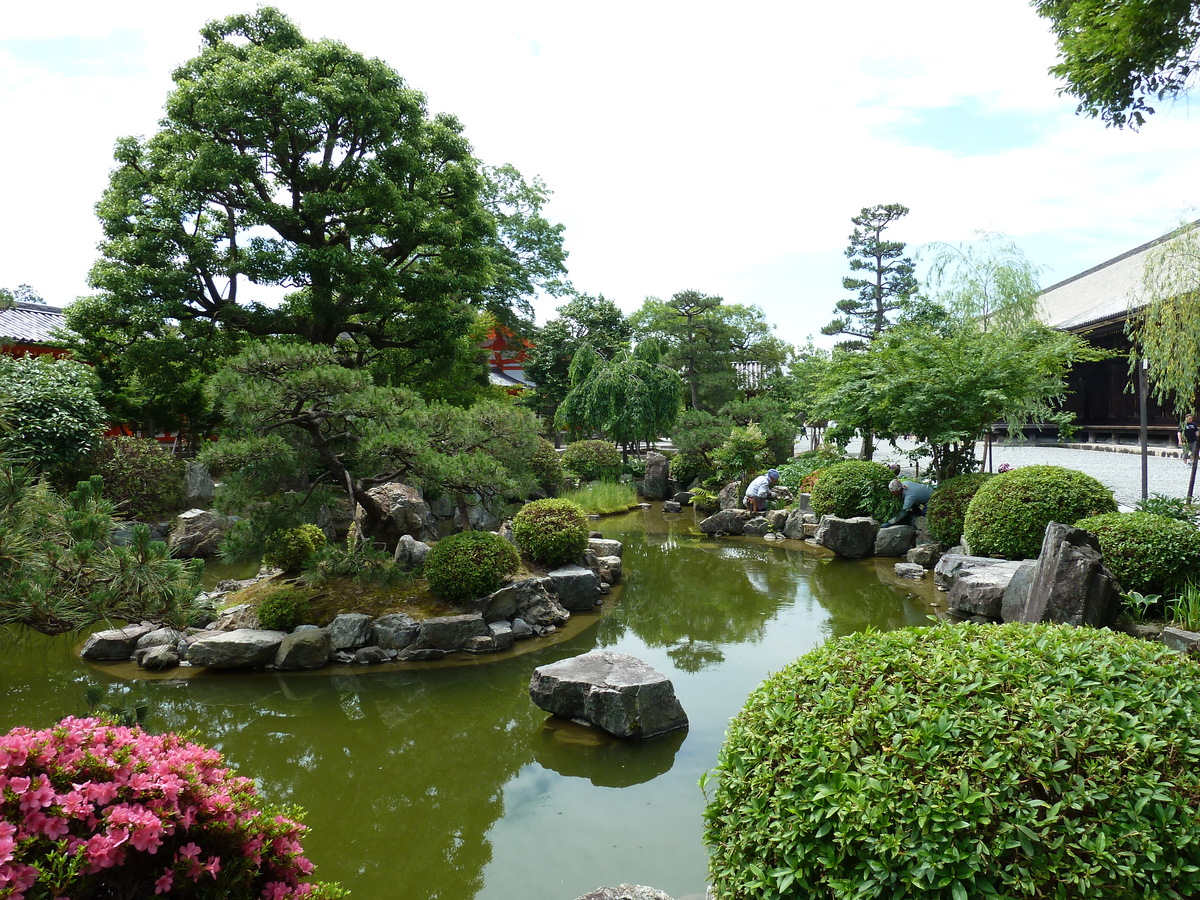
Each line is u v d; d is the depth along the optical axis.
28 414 10.68
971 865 1.96
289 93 12.84
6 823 1.74
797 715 2.53
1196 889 1.91
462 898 3.52
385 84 14.15
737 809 2.46
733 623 7.93
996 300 14.48
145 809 2.00
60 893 1.81
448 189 15.52
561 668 5.68
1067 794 2.04
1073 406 24.28
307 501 7.76
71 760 2.02
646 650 7.10
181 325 13.84
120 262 13.18
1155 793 2.01
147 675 6.53
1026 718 2.24
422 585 7.80
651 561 11.39
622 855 3.87
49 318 17.47
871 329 30.69
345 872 3.75
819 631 7.53
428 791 4.58
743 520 13.59
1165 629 5.62
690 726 5.39
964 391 10.70
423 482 7.77
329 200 13.21
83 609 3.85
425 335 14.91
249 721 5.63
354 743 5.26
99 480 4.15
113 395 14.15
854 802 2.14
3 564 3.57
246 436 7.29
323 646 6.77
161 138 13.74
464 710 5.81
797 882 2.22
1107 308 18.88
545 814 4.29
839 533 11.09
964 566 8.11
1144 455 9.27
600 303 25.47
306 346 7.48
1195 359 8.92
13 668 6.68
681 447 18.28
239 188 13.62
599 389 19.33
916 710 2.33
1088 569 5.84
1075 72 5.80
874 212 30.59
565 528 9.24
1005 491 8.45
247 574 10.11
